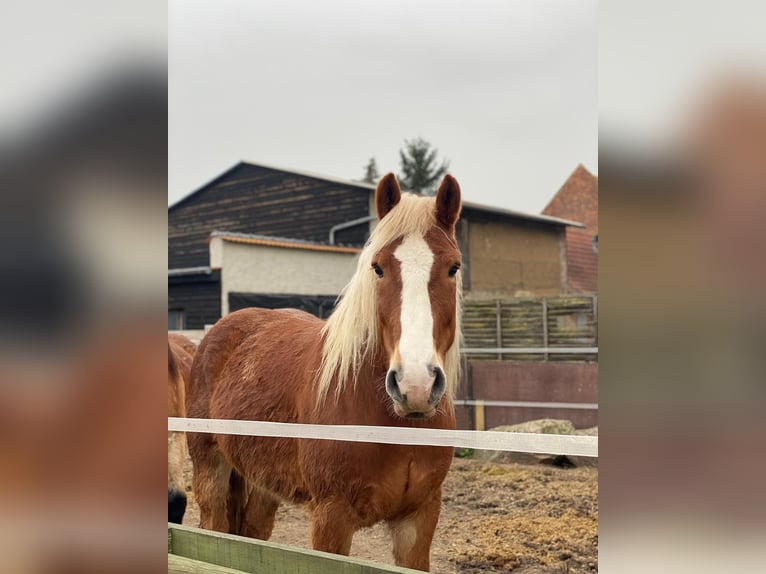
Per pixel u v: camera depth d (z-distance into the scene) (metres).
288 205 11.82
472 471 5.46
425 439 2.14
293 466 2.71
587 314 8.66
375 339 2.39
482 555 3.57
